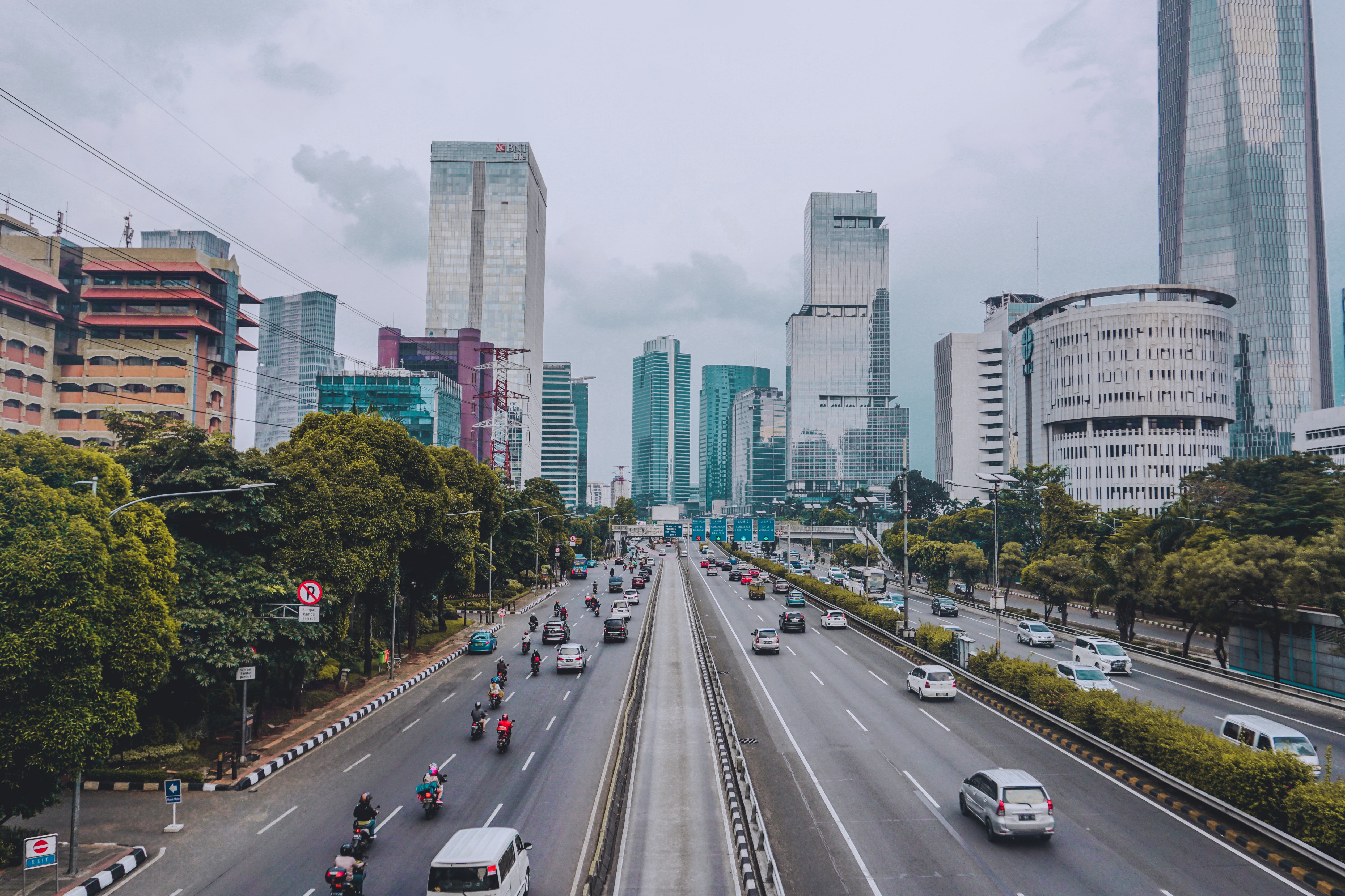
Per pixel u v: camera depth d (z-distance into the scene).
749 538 117.56
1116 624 68.94
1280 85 190.75
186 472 32.12
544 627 60.50
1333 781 23.20
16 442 27.22
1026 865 18.83
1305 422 140.38
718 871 18.98
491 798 24.92
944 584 93.94
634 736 31.73
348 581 37.19
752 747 29.56
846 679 43.22
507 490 88.38
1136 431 147.88
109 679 23.42
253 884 19.28
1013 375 191.75
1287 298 184.38
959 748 29.27
